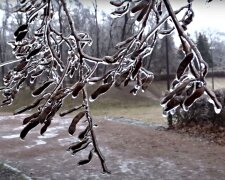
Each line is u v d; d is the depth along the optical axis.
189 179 8.80
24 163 10.48
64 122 18.89
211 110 14.04
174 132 14.88
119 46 1.81
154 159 10.81
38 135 14.98
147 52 1.76
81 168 9.84
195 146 12.26
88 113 1.99
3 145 13.15
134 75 1.72
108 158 11.03
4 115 22.00
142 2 1.57
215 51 37.84
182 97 1.39
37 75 2.75
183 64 1.40
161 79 31.69
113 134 15.01
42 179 8.95
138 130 15.70
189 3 1.70
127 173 9.45
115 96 29.92
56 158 11.03
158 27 1.63
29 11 2.36
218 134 13.20
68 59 2.15
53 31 2.48
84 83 1.86
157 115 22.59
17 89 2.68
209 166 9.80
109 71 1.80
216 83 27.61
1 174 9.19
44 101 2.04
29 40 2.64
